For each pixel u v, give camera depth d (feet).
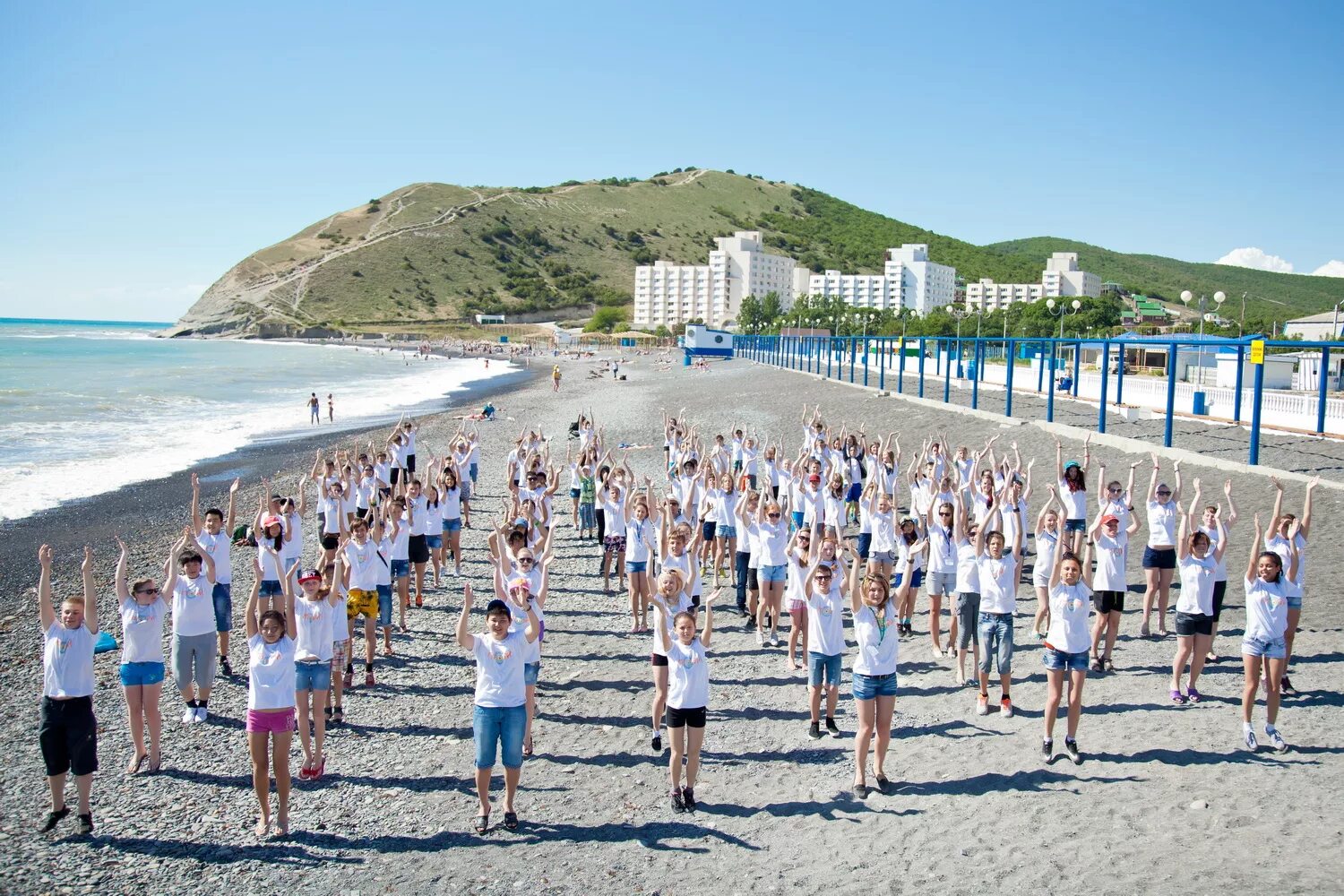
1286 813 21.45
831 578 29.17
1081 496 41.86
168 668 37.65
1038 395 123.95
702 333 319.88
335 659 31.14
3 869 22.38
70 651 23.94
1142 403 106.93
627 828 24.11
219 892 21.50
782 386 172.35
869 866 21.33
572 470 91.71
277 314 579.48
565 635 41.42
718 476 49.14
